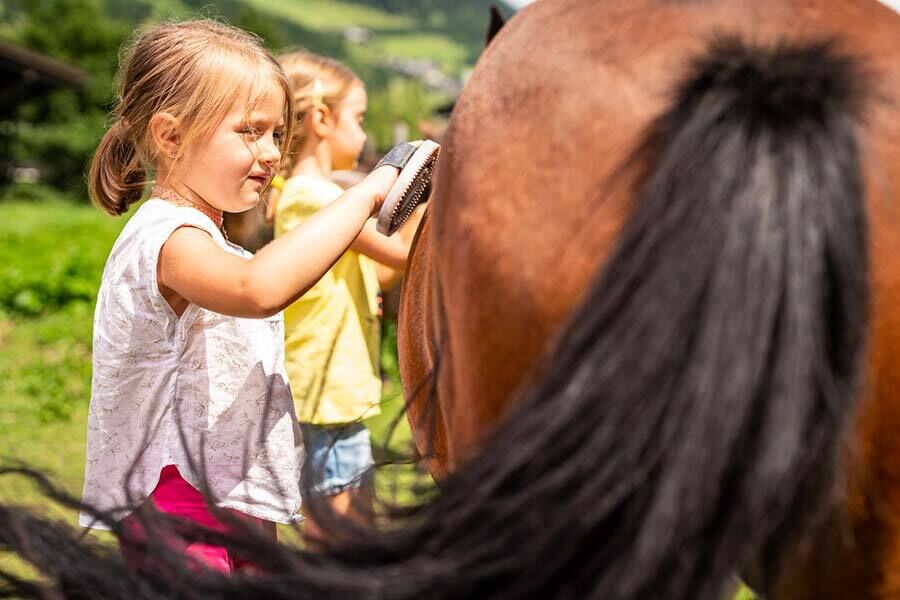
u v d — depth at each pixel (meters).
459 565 1.24
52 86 30.55
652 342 1.16
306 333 3.06
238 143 2.15
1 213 25.28
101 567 1.51
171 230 2.02
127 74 2.22
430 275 1.65
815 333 1.15
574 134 1.36
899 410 1.26
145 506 1.59
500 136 1.43
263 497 2.16
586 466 1.17
